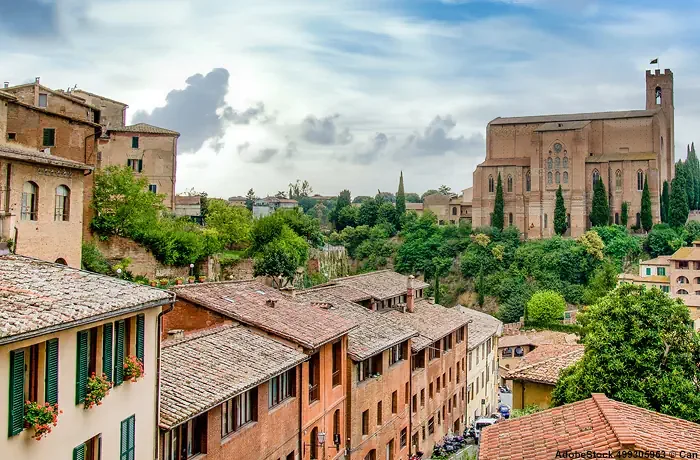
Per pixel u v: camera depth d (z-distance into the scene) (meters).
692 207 161.12
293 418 32.53
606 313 35.03
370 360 42.69
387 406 44.19
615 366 33.03
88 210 60.78
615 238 129.75
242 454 27.83
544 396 39.97
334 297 47.78
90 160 58.62
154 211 68.06
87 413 19.53
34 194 39.59
